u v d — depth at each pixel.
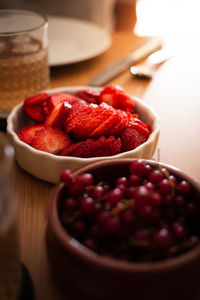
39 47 0.48
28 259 0.30
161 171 0.29
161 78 0.56
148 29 1.31
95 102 0.42
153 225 0.26
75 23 0.65
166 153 0.41
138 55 0.59
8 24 0.50
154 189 0.28
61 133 0.37
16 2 0.91
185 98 0.51
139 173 0.29
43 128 0.38
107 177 0.31
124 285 0.24
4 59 0.46
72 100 0.41
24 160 0.37
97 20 1.02
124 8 1.34
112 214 0.26
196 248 0.25
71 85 0.53
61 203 0.28
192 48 0.64
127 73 0.56
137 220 0.26
